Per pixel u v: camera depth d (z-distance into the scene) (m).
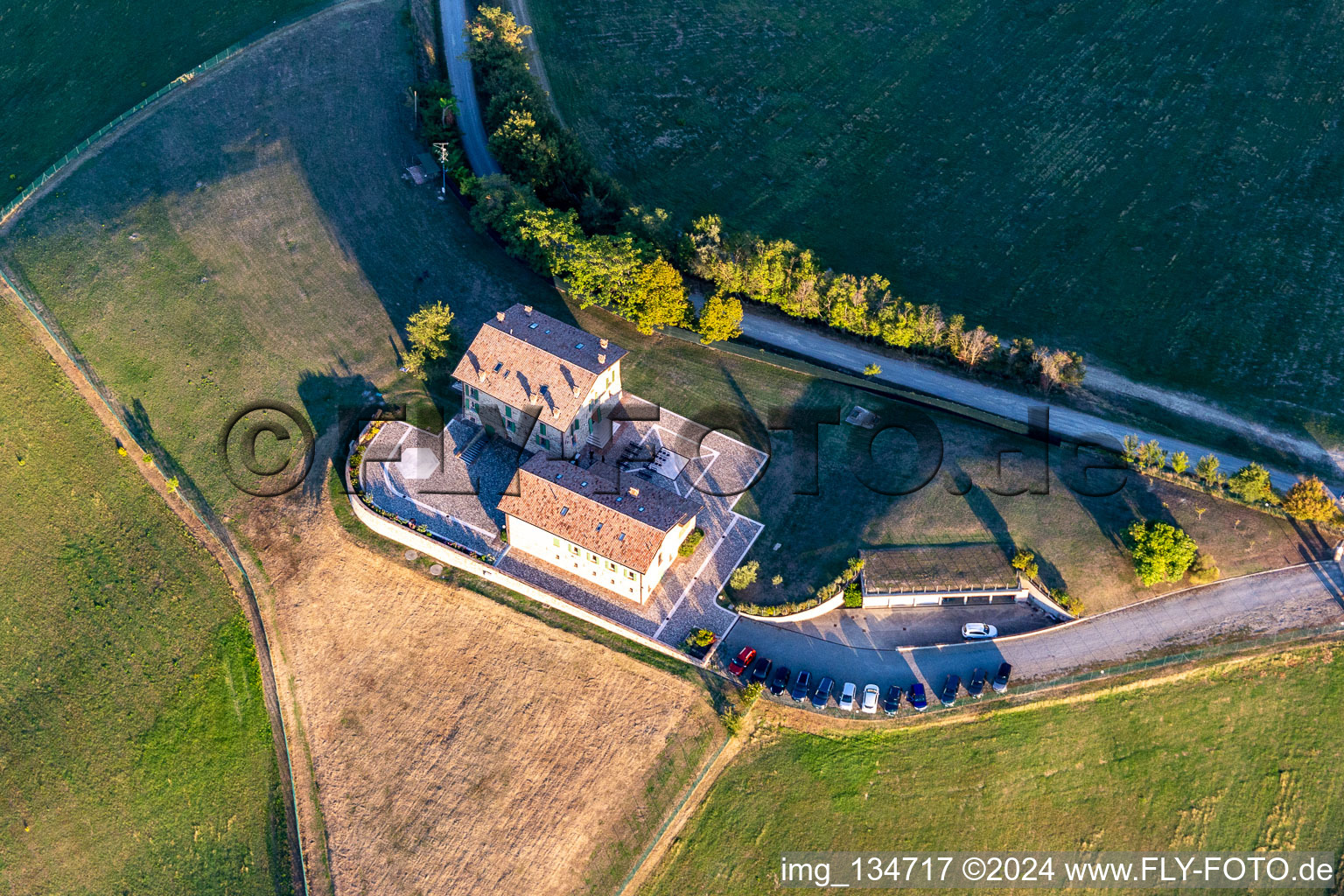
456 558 93.62
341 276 116.94
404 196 125.12
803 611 91.50
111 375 107.94
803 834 83.25
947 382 110.81
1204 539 96.69
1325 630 90.75
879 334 111.88
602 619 89.88
